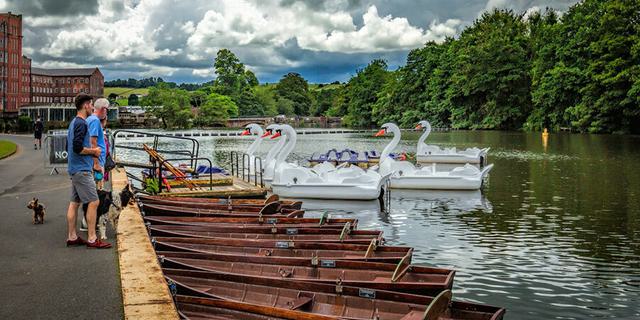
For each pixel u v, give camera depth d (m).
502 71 80.62
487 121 82.06
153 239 10.30
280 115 143.25
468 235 15.70
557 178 27.88
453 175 24.67
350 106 121.31
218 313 7.10
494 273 12.04
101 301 6.49
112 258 8.23
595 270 12.21
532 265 12.62
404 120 97.31
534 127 75.88
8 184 16.91
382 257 10.00
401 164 25.56
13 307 6.29
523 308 10.05
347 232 11.78
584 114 64.62
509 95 81.69
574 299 10.48
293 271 9.45
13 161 25.16
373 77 116.31
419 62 99.19
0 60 101.19
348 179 21.91
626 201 20.89
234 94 137.00
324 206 20.94
